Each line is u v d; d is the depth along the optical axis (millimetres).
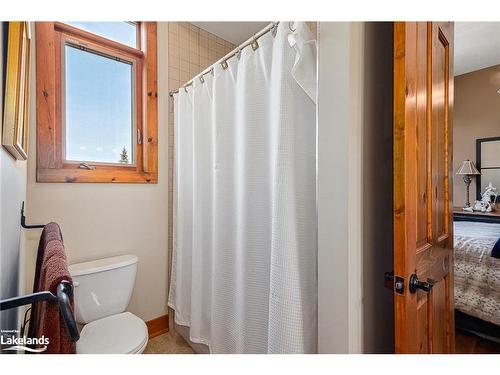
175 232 2020
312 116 1069
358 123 906
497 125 3635
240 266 1307
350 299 865
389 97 1075
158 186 2096
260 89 1264
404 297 810
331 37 910
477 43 3023
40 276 756
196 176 1693
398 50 830
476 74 3816
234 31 2387
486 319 1876
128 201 1940
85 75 1808
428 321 1000
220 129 1476
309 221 1052
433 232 1073
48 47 1599
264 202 1253
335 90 894
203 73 1660
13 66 621
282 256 1019
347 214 858
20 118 702
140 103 2045
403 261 811
